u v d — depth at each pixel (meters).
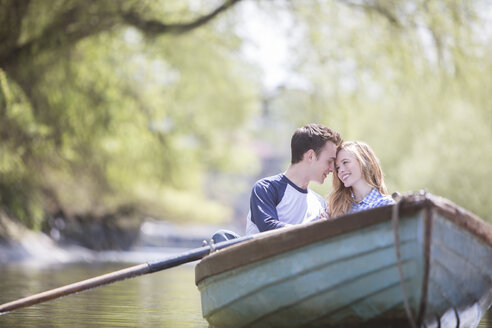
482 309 5.38
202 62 21.47
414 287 4.43
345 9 16.50
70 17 15.87
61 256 22.05
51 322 5.90
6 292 8.55
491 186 26.56
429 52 15.77
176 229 45.66
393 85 16.67
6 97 14.73
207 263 5.21
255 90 23.97
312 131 5.83
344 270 4.53
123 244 31.67
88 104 18.48
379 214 4.37
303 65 17.09
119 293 9.08
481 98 15.74
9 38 15.70
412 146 27.98
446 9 15.20
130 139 20.98
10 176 17.94
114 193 25.25
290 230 4.64
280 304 4.80
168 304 7.67
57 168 21.61
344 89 17.22
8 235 20.02
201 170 30.25
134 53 19.47
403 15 15.69
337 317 4.71
